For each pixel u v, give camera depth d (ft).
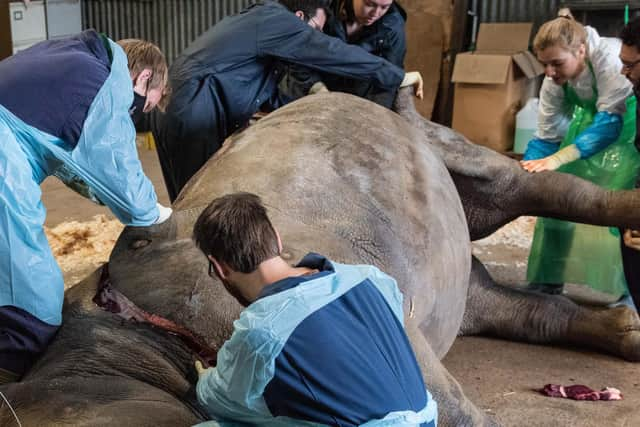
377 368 8.40
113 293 10.61
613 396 15.06
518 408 14.67
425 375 11.09
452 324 14.51
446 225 14.17
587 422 14.19
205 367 9.91
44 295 10.40
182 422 8.71
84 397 8.88
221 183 12.87
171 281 10.62
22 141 10.55
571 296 20.35
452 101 37.42
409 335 11.43
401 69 18.13
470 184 17.61
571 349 17.63
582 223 17.84
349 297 8.58
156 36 43.55
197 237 8.81
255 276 8.63
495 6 36.96
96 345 10.09
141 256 11.21
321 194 12.76
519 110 34.91
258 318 8.10
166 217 11.43
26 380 9.79
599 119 18.04
